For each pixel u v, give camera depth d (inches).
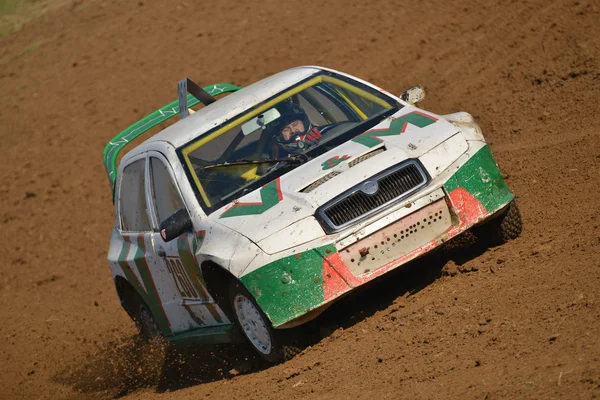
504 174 1407.5
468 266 1007.6
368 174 948.6
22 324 1775.3
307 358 937.5
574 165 1318.9
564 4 2279.8
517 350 780.6
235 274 927.0
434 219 949.2
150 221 1162.6
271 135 1080.8
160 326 1235.2
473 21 2420.0
